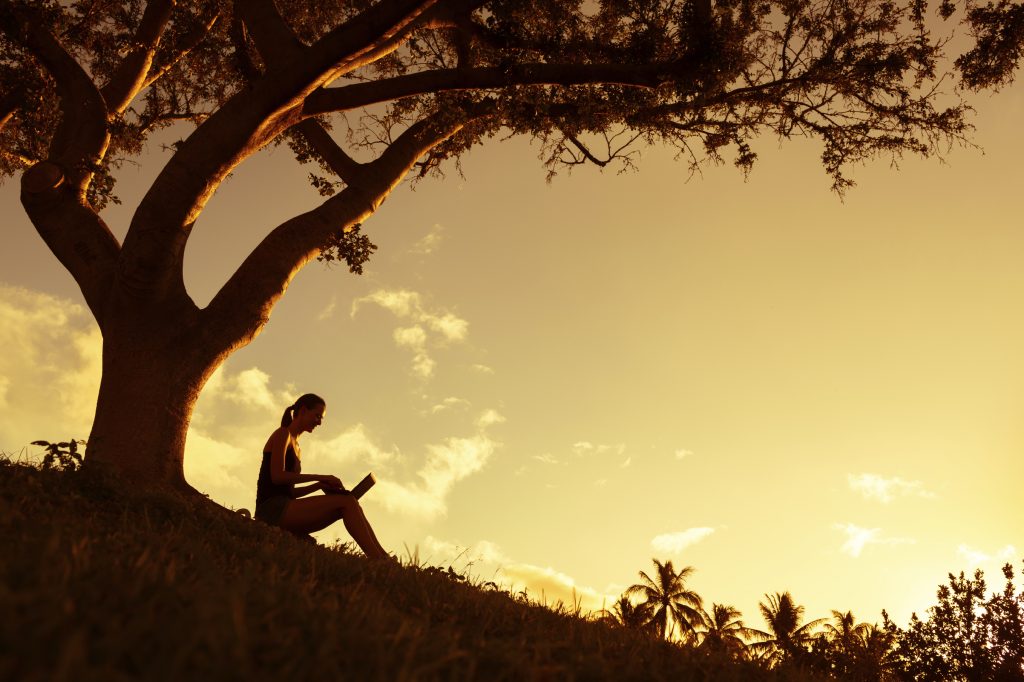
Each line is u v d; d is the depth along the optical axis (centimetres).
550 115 1347
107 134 1360
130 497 571
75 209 1259
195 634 206
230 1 1667
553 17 1327
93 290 1208
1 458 607
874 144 1426
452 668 261
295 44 1188
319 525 727
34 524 367
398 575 484
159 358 1141
